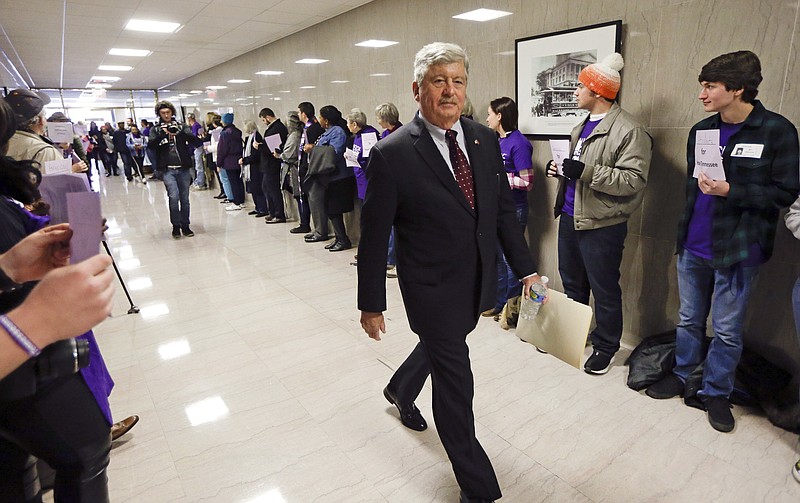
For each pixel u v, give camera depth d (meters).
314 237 5.40
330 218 4.95
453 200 1.45
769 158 1.78
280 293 3.80
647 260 2.60
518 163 2.88
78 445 1.06
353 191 5.02
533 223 3.23
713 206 1.96
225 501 1.71
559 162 2.44
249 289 3.91
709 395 2.08
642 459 1.84
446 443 1.56
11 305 0.84
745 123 1.83
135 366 2.70
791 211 1.79
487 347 2.79
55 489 1.12
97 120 18.91
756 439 1.93
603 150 2.31
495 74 3.30
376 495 1.72
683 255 2.16
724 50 2.11
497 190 1.58
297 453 1.95
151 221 6.71
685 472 1.77
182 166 5.53
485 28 3.31
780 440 1.91
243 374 2.59
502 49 3.21
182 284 4.06
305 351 2.83
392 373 2.55
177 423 2.17
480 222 1.50
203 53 7.56
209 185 9.84
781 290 2.09
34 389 0.81
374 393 2.37
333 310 3.43
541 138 3.04
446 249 1.47
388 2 4.21
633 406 2.18
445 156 1.49
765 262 1.99
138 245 5.36
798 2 1.86
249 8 4.61
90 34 5.81
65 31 5.59
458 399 1.53
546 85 2.92
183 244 5.39
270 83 6.95
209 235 5.80
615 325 2.47
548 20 2.87
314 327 3.16
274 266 4.51
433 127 1.49
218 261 4.70
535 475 1.78
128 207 7.92
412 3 3.93
